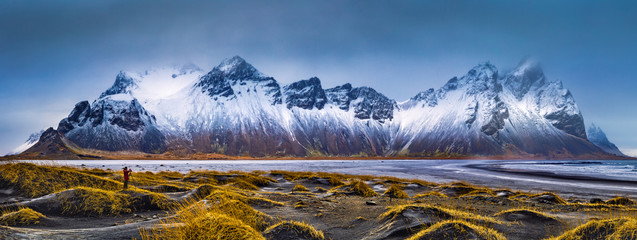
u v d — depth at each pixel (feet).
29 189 51.11
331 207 47.06
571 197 83.35
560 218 35.91
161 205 46.88
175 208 46.75
